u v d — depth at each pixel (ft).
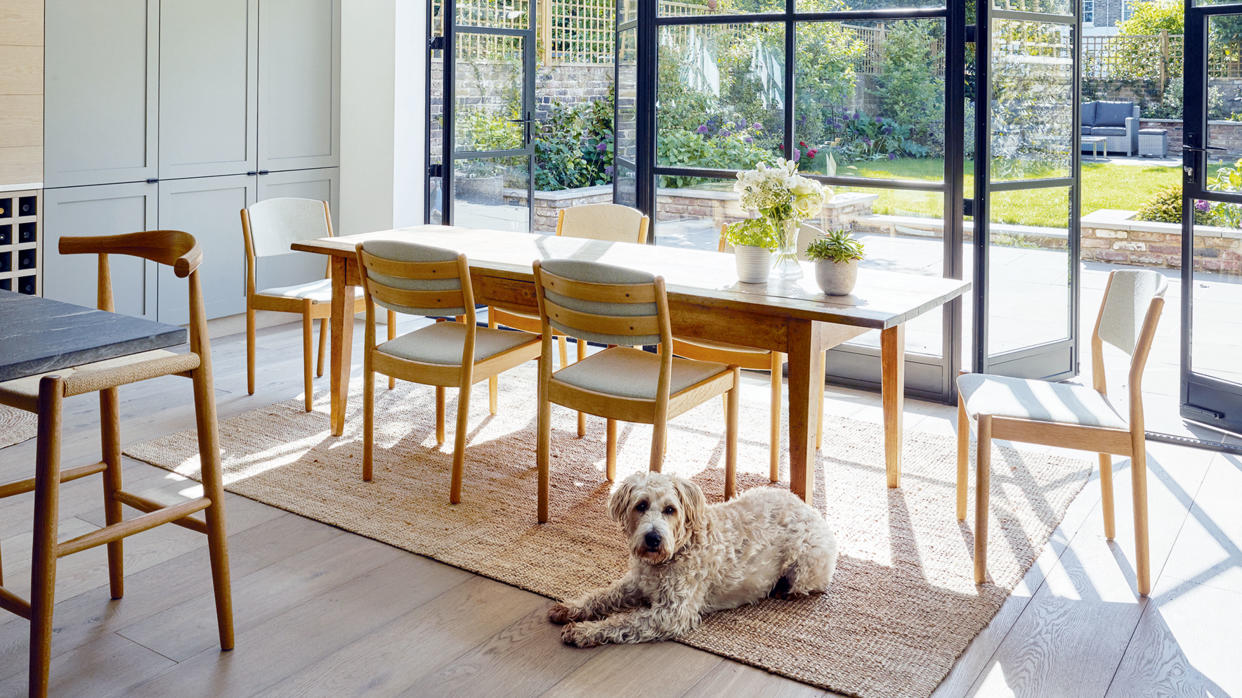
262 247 16.10
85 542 7.59
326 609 9.32
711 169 17.44
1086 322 22.31
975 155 15.34
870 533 11.09
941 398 16.10
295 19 19.81
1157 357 19.48
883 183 16.08
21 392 7.69
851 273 11.25
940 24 15.26
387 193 20.40
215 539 8.45
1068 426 9.73
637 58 17.85
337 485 12.25
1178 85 41.32
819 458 13.44
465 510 11.60
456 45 19.02
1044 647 8.80
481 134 19.76
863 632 8.97
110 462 9.15
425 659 8.50
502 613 9.32
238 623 9.04
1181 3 41.04
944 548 10.72
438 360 11.91
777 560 9.50
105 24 17.02
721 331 11.27
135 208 17.85
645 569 8.95
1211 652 8.72
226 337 19.17
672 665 8.47
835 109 16.26
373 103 20.33
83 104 16.88
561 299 11.10
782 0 16.35
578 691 8.06
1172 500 12.14
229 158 19.13
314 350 18.48
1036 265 16.44
